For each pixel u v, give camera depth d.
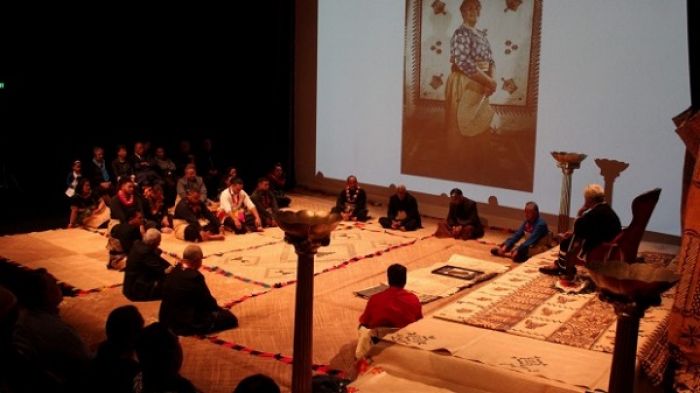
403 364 5.14
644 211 5.85
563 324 5.72
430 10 10.85
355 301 7.21
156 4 11.90
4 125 11.27
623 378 3.09
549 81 9.74
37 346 4.40
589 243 6.25
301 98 12.97
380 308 5.69
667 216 8.93
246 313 6.83
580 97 9.48
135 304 6.99
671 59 8.70
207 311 6.34
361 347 5.61
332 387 5.05
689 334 4.90
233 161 13.36
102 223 9.98
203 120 13.06
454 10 10.57
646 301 3.01
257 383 2.69
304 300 3.90
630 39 8.98
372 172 12.03
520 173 10.21
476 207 9.89
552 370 4.82
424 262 8.63
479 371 4.90
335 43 12.23
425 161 11.26
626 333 3.06
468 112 10.64
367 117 11.95
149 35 12.02
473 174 10.72
